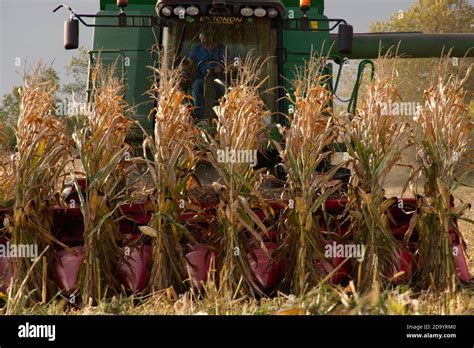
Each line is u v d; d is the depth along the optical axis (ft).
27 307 20.39
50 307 19.03
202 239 21.80
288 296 19.52
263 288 21.66
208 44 25.50
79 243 22.26
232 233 21.04
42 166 21.17
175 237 21.11
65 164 21.71
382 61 22.47
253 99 21.80
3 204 21.62
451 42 40.01
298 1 31.99
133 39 27.89
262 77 25.80
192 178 22.54
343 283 21.67
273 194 22.95
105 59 27.66
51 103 21.79
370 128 21.75
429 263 21.89
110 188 21.34
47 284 21.16
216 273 21.39
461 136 22.07
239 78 25.13
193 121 23.80
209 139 22.41
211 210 22.02
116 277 21.43
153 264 21.21
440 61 22.88
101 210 21.06
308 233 21.21
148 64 27.68
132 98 27.48
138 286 21.39
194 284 21.21
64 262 21.53
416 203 21.99
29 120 21.31
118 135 21.71
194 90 25.53
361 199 21.67
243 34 25.62
